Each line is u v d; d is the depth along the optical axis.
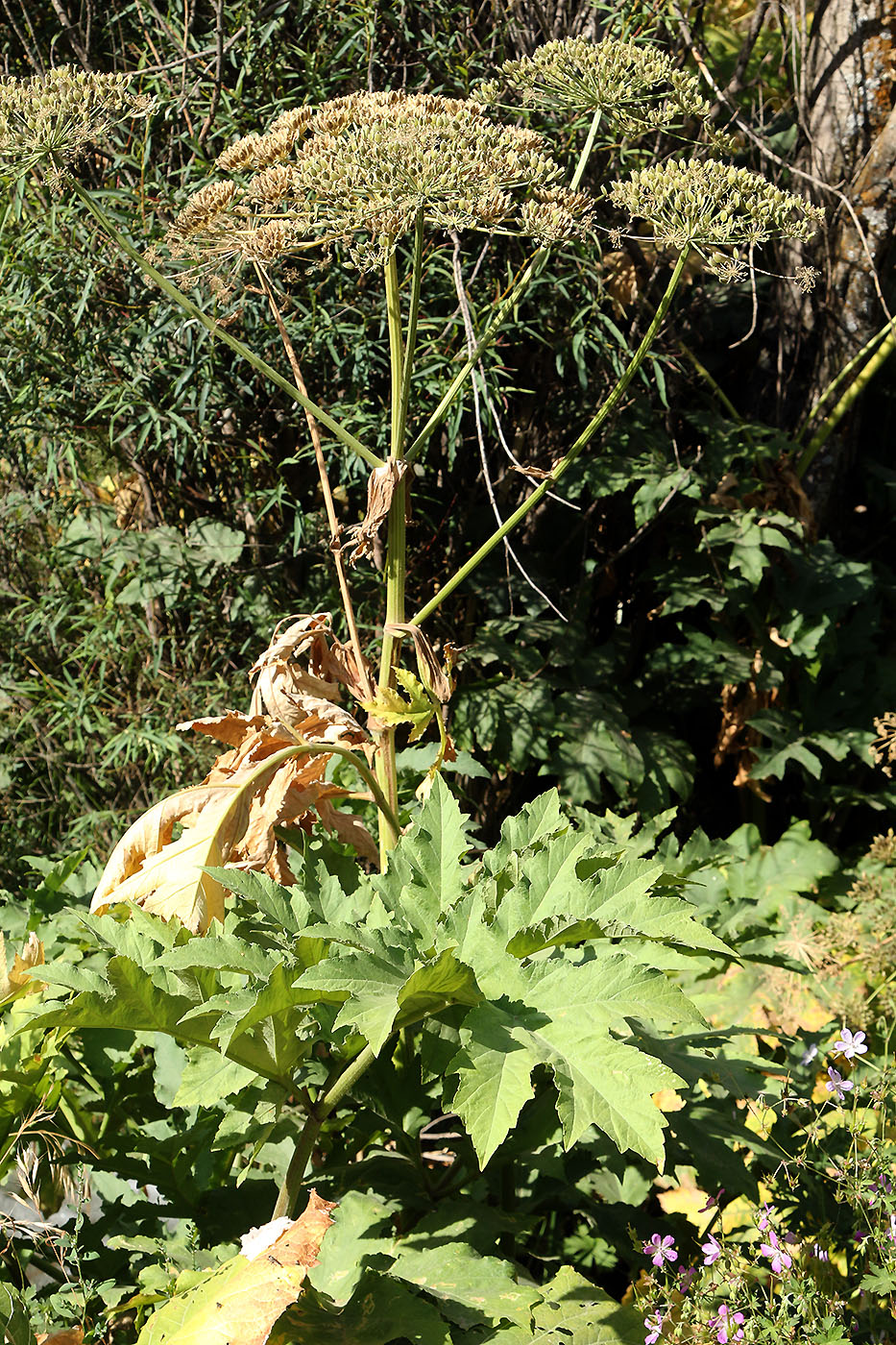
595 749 2.73
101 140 1.74
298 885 1.43
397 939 1.25
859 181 2.88
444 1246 1.29
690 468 2.85
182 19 2.60
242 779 1.49
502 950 1.23
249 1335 1.07
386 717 1.55
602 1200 1.77
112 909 1.56
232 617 2.73
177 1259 1.39
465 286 2.43
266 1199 1.52
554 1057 1.12
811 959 2.31
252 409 2.62
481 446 1.96
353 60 2.51
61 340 2.57
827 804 3.14
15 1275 1.60
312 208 1.55
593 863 1.34
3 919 1.93
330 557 2.74
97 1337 1.38
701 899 2.23
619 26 2.44
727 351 3.30
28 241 2.42
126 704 3.01
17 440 2.73
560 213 1.54
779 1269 1.34
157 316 2.41
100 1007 1.21
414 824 1.44
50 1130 1.60
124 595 2.66
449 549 2.81
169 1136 1.61
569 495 2.80
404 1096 1.48
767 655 2.98
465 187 1.41
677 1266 1.56
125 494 3.09
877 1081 1.65
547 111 2.44
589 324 2.63
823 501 3.13
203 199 1.59
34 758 3.10
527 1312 1.27
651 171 1.57
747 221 1.58
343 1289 1.30
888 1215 1.48
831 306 2.99
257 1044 1.23
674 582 2.93
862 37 2.81
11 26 2.80
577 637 2.89
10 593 3.13
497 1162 1.46
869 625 3.09
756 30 2.91
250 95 2.56
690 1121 1.53
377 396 2.65
